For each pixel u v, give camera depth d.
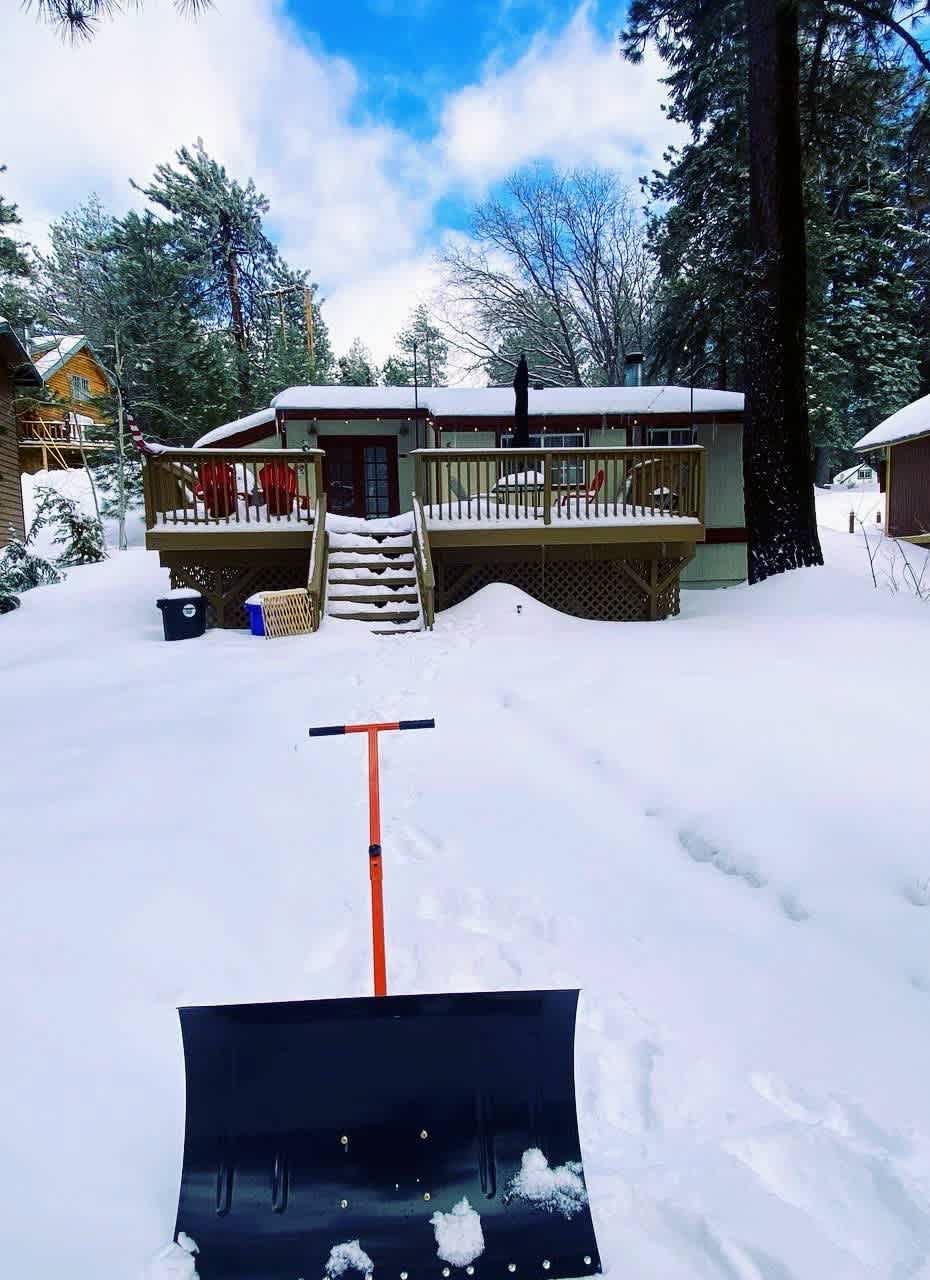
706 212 19.44
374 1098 1.38
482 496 12.33
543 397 12.53
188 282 25.61
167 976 2.05
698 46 11.59
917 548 14.63
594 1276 1.24
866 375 24.66
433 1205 1.31
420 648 6.77
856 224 23.59
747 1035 1.84
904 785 3.06
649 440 12.18
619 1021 1.90
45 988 1.97
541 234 26.33
